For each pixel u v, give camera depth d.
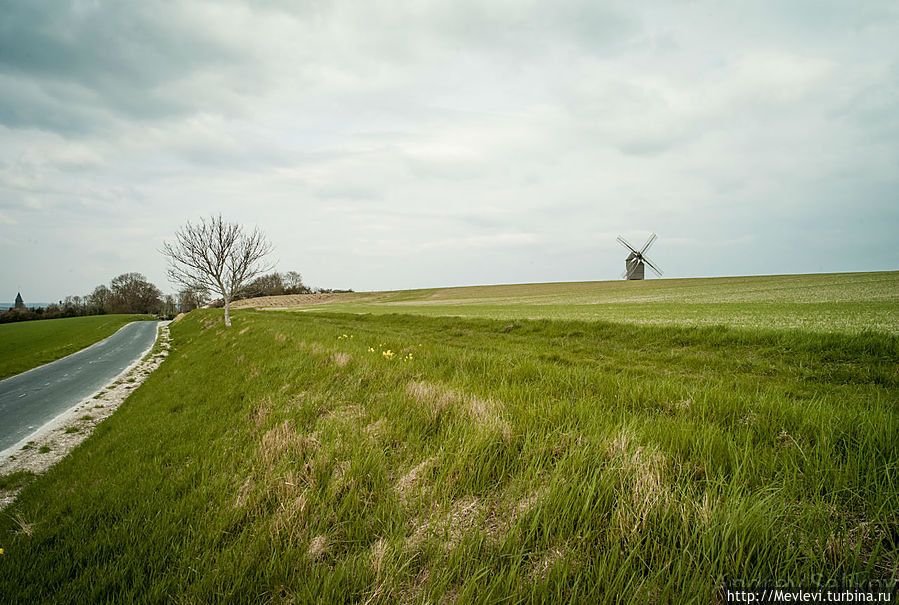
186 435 6.25
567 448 3.31
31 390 16.67
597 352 13.23
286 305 94.19
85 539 3.51
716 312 21.55
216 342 20.86
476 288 103.31
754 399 4.38
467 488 3.08
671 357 11.52
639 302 35.94
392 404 5.02
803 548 2.12
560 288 81.62
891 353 9.25
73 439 9.24
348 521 2.96
